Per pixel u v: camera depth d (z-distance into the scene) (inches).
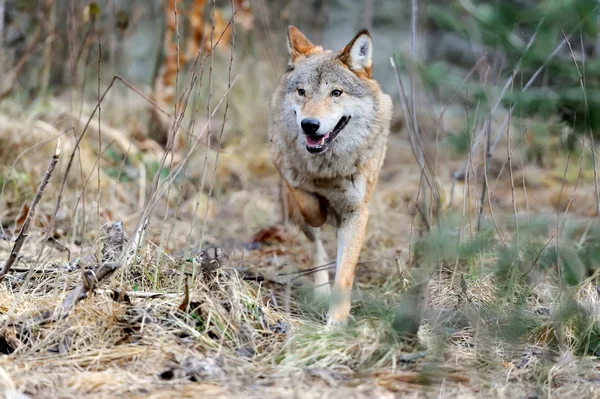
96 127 611.8
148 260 342.3
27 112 609.3
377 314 333.1
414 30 406.6
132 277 329.4
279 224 532.1
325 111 380.8
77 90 672.4
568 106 356.2
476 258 381.1
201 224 521.3
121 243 350.0
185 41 694.5
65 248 364.5
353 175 397.4
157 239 462.6
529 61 350.9
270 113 429.1
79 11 704.4
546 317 333.7
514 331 313.3
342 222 406.3
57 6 716.7
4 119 571.8
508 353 303.0
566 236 339.9
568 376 279.7
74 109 613.3
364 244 499.8
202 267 326.3
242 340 293.6
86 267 331.6
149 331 284.5
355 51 398.0
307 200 407.2
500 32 347.6
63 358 265.6
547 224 347.6
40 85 653.9
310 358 279.9
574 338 313.7
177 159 647.8
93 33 700.0
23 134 557.6
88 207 492.4
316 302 378.0
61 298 302.5
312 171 394.0
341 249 402.9
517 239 336.8
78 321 282.2
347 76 393.7
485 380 271.7
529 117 394.0
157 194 344.8
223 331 291.6
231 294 315.9
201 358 270.2
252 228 525.7
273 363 279.6
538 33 343.6
